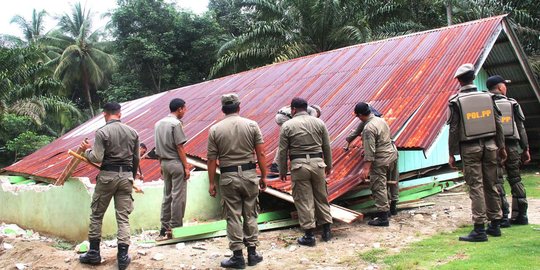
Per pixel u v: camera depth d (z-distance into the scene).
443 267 4.98
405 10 22.39
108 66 43.31
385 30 22.33
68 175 7.52
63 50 44.81
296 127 6.26
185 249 6.29
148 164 10.86
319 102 11.12
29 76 32.91
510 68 12.35
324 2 22.58
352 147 8.77
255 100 12.87
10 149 29.97
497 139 6.07
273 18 24.53
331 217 6.50
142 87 37.56
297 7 23.27
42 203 8.29
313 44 23.95
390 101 9.75
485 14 19.95
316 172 6.21
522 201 6.76
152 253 6.11
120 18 36.75
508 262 4.98
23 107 31.25
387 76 10.89
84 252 6.31
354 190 7.98
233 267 5.43
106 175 5.63
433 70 10.25
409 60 11.16
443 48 11.01
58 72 39.22
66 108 34.72
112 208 7.27
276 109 11.77
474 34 10.93
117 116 5.85
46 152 15.59
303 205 6.23
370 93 10.43
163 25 37.56
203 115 13.34
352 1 23.02
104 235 7.17
